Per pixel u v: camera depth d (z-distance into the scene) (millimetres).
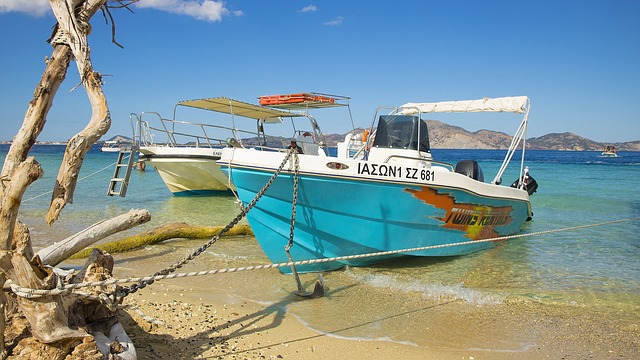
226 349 4918
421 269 8680
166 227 10852
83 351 3508
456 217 8938
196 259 9055
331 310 6320
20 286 3336
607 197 21922
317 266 8188
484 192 9258
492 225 10203
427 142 9188
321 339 5336
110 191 8836
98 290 4117
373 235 8055
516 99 10750
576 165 57062
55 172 28734
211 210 15938
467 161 10523
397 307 6523
